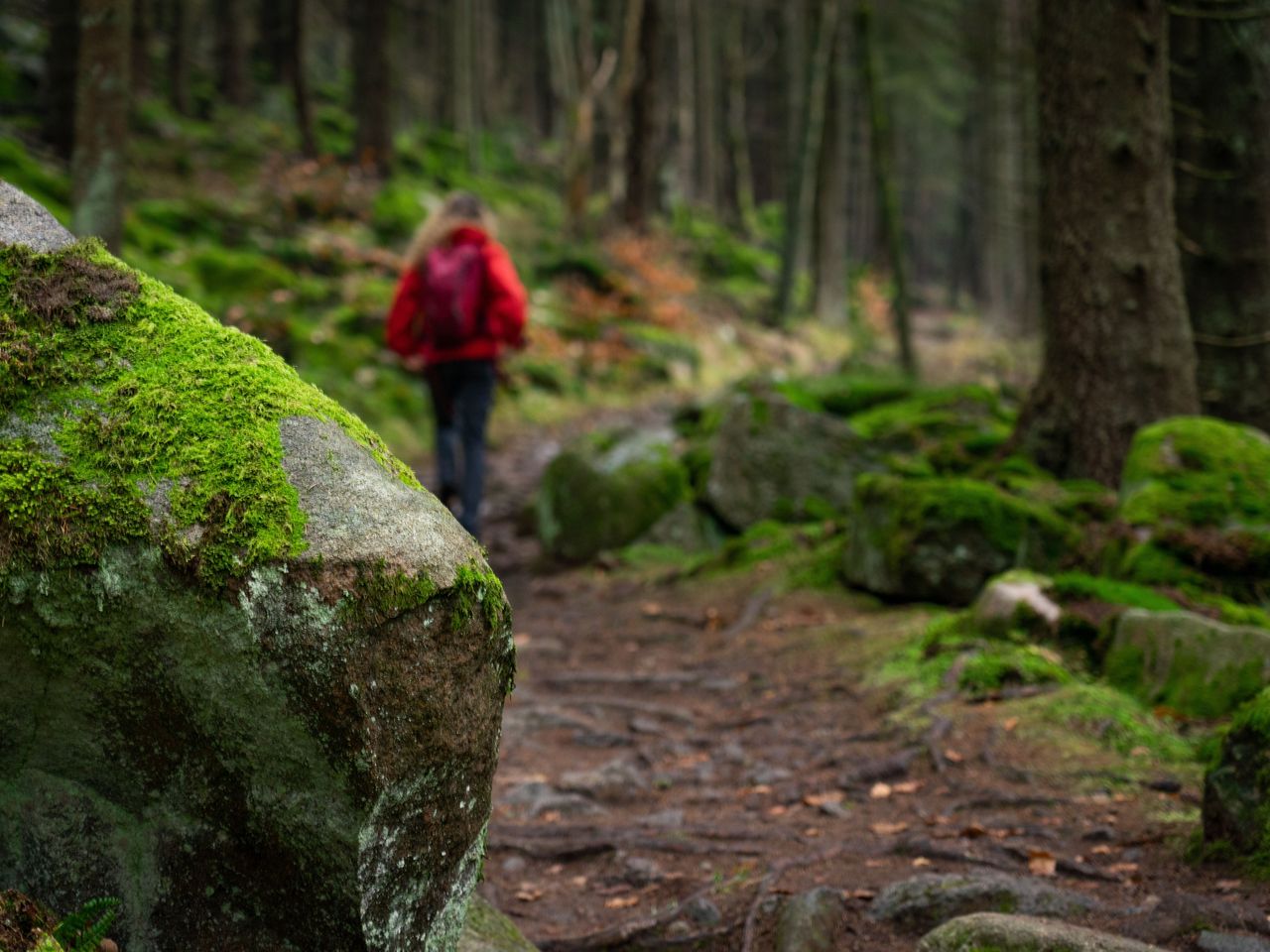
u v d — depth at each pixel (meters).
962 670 3.97
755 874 2.80
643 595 6.21
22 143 12.66
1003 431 6.99
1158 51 5.58
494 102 34.78
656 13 23.12
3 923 1.50
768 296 25.97
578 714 4.43
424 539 1.49
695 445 8.31
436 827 1.53
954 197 46.50
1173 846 2.69
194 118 20.88
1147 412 5.63
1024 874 2.63
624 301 18.86
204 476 1.47
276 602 1.40
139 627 1.46
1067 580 4.28
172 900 1.56
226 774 1.49
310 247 14.77
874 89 13.32
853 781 3.41
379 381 11.23
